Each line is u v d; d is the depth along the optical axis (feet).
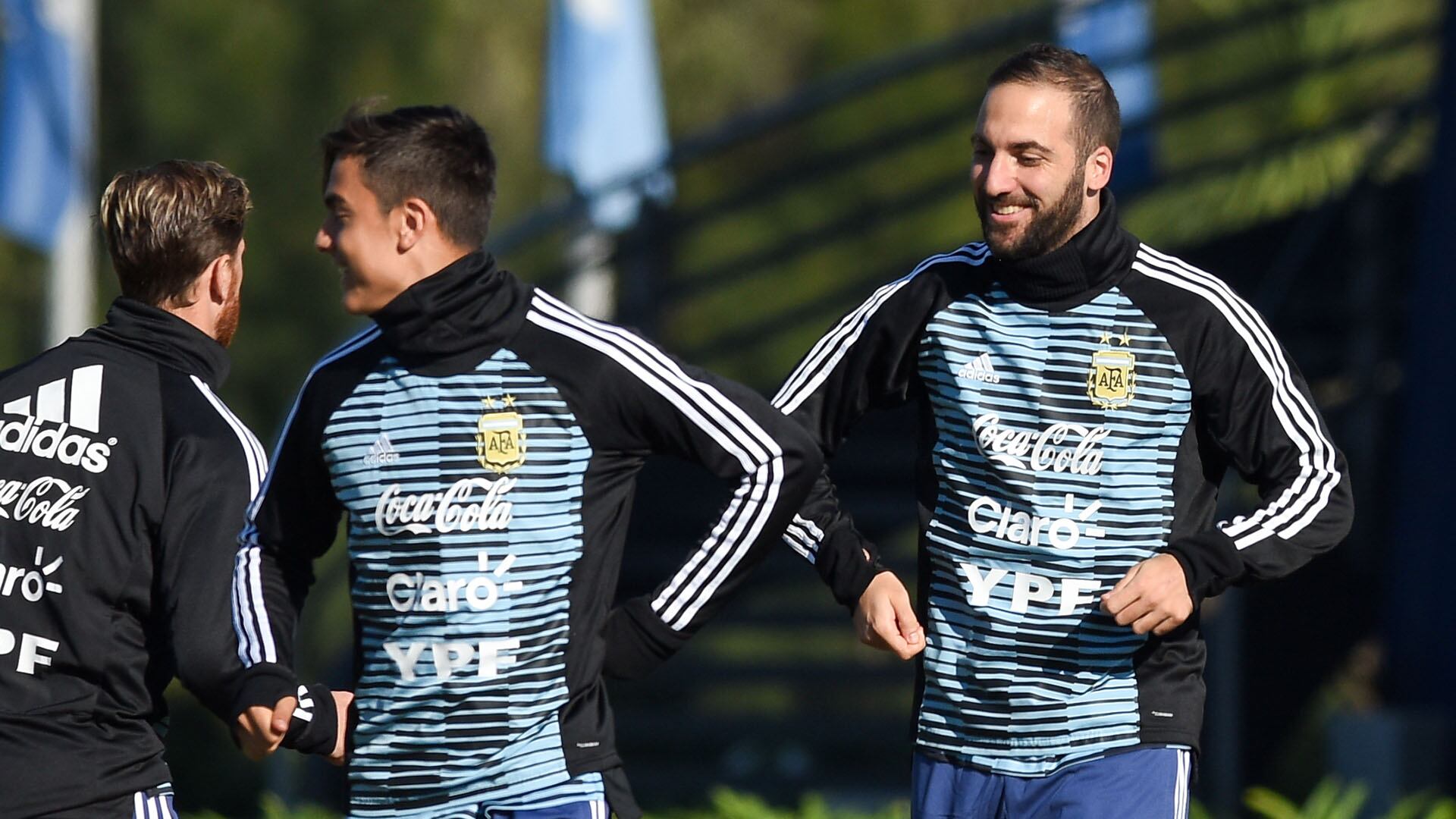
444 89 180.55
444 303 37.11
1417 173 119.75
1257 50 166.09
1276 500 39.55
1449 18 93.20
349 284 37.81
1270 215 131.34
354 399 37.93
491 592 37.11
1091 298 40.14
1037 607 40.09
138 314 41.75
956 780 40.91
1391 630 94.94
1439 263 91.76
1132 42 139.54
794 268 191.62
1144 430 40.09
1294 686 124.16
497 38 182.09
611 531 38.55
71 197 129.18
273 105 179.93
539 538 37.42
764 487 38.27
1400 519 94.22
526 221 125.80
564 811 37.27
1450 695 88.58
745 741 122.31
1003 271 40.42
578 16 129.90
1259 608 122.31
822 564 41.75
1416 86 139.64
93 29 164.14
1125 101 140.56
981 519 40.50
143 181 41.91
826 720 118.42
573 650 37.88
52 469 40.32
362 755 37.81
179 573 39.83
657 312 140.56
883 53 193.67
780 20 196.95
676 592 38.78
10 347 184.14
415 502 37.29
